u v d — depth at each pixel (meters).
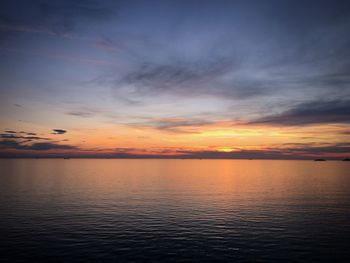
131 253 25.36
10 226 33.62
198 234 31.03
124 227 33.56
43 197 55.16
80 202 49.84
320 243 28.20
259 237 30.03
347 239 29.39
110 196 57.34
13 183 80.50
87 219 37.28
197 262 23.58
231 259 24.20
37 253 25.19
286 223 35.69
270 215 40.16
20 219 37.03
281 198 55.88
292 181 94.94
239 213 41.41
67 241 28.42
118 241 28.55
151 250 26.12
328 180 98.62
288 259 24.28
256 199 54.44
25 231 31.62
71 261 23.50
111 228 33.12
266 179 103.38
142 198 55.00
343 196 58.59
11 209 43.34
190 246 27.23
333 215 40.06
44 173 126.12
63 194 59.44
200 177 112.56
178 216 39.41
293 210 43.62
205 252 25.73
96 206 46.28
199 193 62.88
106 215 39.69
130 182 87.88
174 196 58.16
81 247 26.73
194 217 38.88
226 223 35.62
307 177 113.81
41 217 38.22
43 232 31.30
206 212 42.09
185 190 68.25
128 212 41.75
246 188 73.12
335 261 23.94
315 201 52.03
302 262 23.70
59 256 24.53
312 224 35.12
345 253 25.61
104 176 112.44
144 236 30.22
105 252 25.55
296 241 28.78
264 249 26.53
